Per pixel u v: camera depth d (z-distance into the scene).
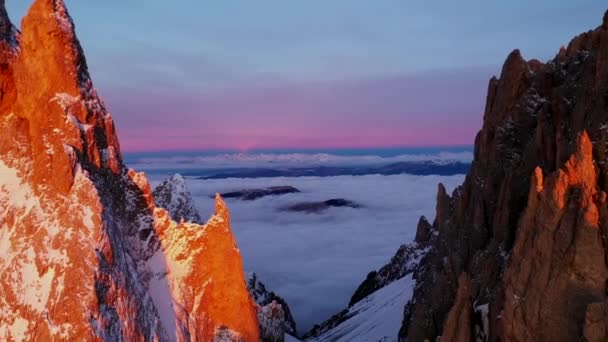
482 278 40.06
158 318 40.12
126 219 45.00
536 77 48.53
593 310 24.78
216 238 50.28
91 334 31.16
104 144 43.31
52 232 33.94
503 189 42.38
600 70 33.81
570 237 27.66
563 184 28.50
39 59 37.56
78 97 40.03
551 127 38.88
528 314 28.73
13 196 36.00
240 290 51.25
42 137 36.41
